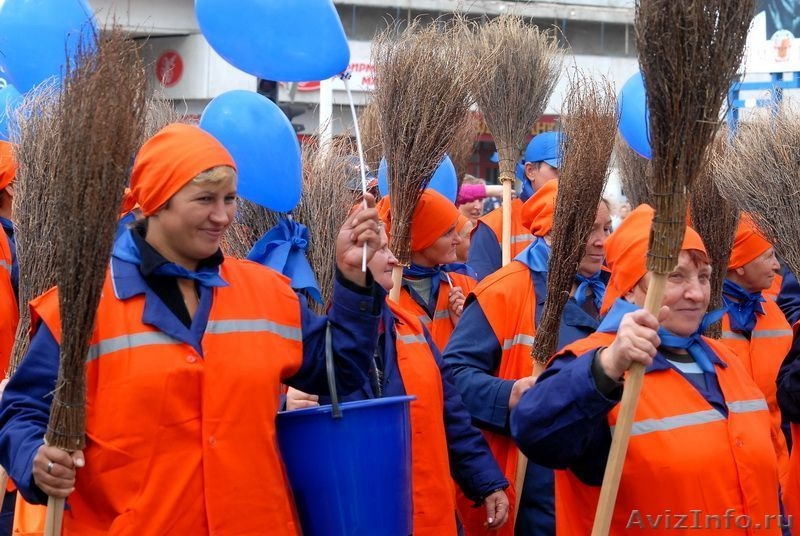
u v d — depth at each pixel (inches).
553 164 258.1
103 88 118.0
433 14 524.7
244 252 183.8
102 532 123.1
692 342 140.9
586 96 181.0
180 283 129.5
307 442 132.3
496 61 240.7
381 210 201.6
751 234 206.5
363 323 133.6
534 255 194.4
